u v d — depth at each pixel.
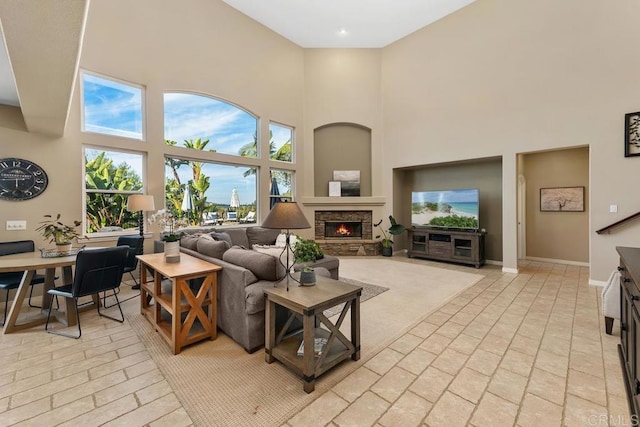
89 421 1.59
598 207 4.21
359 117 7.09
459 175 6.46
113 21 4.25
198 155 5.29
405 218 7.40
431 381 1.96
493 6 5.27
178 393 1.83
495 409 1.69
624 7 4.02
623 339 2.14
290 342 2.29
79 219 4.02
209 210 5.59
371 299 3.69
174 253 2.90
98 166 4.26
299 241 3.09
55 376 2.01
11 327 2.70
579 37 4.38
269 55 6.39
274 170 6.68
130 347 2.43
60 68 2.21
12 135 3.58
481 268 5.50
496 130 5.27
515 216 5.09
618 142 4.07
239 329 2.44
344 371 2.08
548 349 2.38
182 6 5.02
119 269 2.98
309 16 6.00
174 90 4.95
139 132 4.65
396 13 5.85
